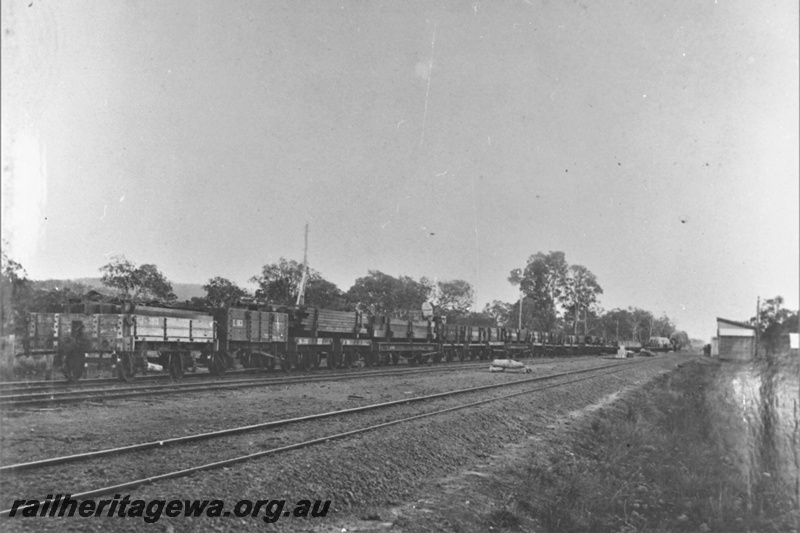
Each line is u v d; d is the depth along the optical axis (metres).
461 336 45.19
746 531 7.04
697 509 8.34
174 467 7.22
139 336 17.73
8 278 15.01
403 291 58.97
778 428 6.68
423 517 7.19
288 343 26.16
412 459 9.35
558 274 76.25
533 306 75.88
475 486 8.79
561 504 8.30
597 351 78.69
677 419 15.26
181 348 19.59
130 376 17.62
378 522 6.86
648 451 12.20
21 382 16.48
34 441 8.38
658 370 39.31
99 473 6.83
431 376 25.30
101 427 9.61
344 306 45.34
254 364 24.81
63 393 13.52
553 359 56.31
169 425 10.04
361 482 7.78
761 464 7.04
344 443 9.23
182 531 5.57
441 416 12.76
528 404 16.84
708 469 9.72
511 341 55.22
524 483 9.06
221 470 7.17
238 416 11.37
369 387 18.77
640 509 8.62
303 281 38.91
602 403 20.59
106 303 17.69
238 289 33.31
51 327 16.59
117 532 5.32
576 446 12.75
